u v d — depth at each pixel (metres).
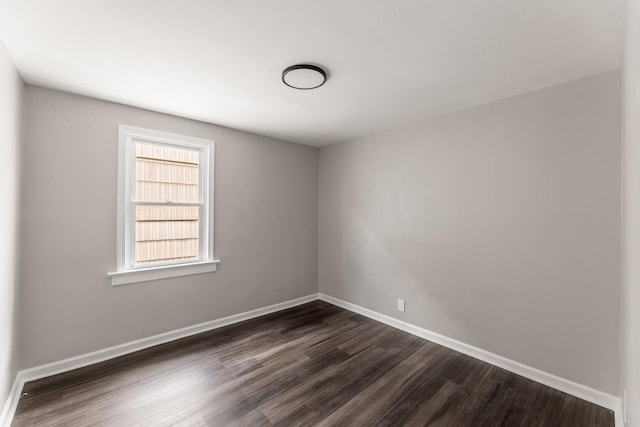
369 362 2.42
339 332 3.01
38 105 2.14
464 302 2.59
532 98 2.21
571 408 1.87
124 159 2.52
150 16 1.41
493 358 2.39
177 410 1.82
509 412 1.83
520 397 1.98
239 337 2.88
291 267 3.81
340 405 1.89
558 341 2.07
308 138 3.65
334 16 1.41
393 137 3.20
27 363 2.10
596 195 1.92
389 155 3.23
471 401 1.94
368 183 3.46
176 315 2.83
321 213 4.10
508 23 1.45
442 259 2.75
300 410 1.84
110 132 2.45
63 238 2.25
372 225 3.41
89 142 2.36
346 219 3.74
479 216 2.49
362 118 2.87
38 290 2.14
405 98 2.39
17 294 1.98
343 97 2.38
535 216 2.18
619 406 1.80
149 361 2.40
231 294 3.24
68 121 2.27
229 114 2.77
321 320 3.34
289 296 3.79
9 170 1.75
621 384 1.76
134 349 2.57
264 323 3.25
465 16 1.40
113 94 2.32
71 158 2.28
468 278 2.57
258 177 3.47
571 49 1.66
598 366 1.91
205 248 3.06
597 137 1.92
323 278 4.08
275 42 1.63
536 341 2.18
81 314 2.32
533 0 1.28
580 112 1.99
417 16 1.41
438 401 1.94
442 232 2.75
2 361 1.68
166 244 2.81
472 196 2.54
